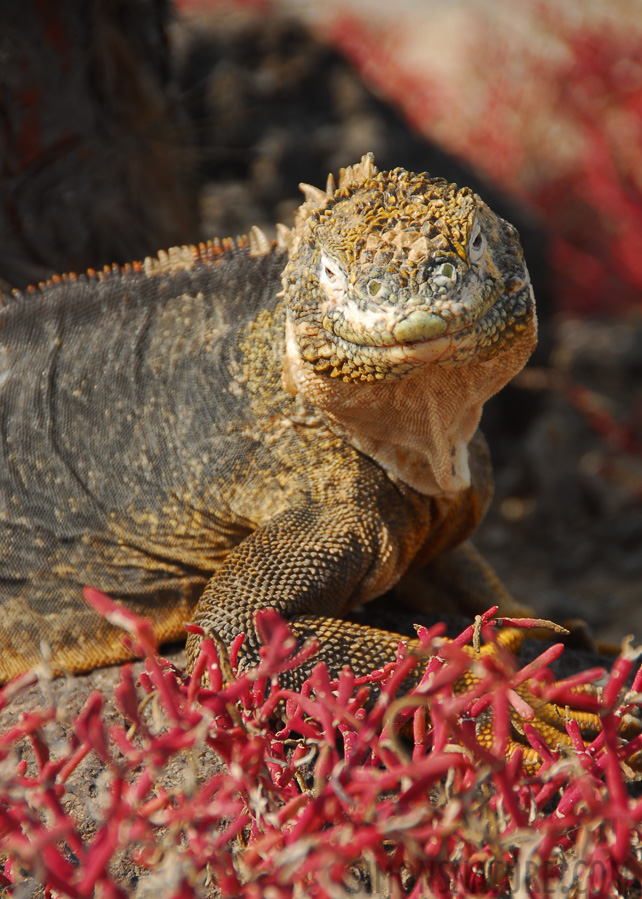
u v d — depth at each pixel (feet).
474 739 12.03
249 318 18.98
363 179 16.53
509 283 15.93
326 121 55.16
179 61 52.01
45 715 11.89
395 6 128.36
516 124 77.61
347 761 12.04
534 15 76.13
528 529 50.21
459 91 84.84
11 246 31.01
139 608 19.61
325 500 17.93
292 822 13.35
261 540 17.49
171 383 19.29
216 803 12.02
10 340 20.76
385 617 21.15
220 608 16.84
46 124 31.71
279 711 16.21
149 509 19.26
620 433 53.52
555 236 71.92
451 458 17.85
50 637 19.69
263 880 11.29
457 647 13.57
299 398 18.15
